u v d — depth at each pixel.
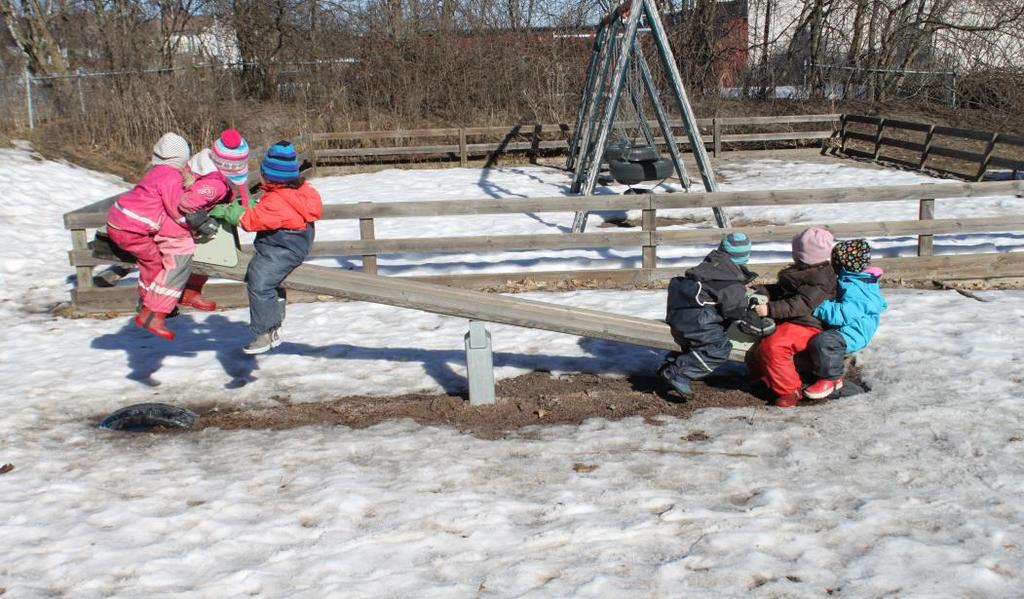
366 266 9.08
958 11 27.77
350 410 6.14
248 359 7.24
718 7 28.89
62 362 7.22
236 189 5.78
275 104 24.73
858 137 20.31
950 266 9.04
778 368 5.84
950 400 5.81
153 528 4.41
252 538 4.29
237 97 24.64
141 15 24.25
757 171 18.80
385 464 5.20
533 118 24.58
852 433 5.39
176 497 4.79
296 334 7.88
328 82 24.48
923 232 9.08
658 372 6.11
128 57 21.22
